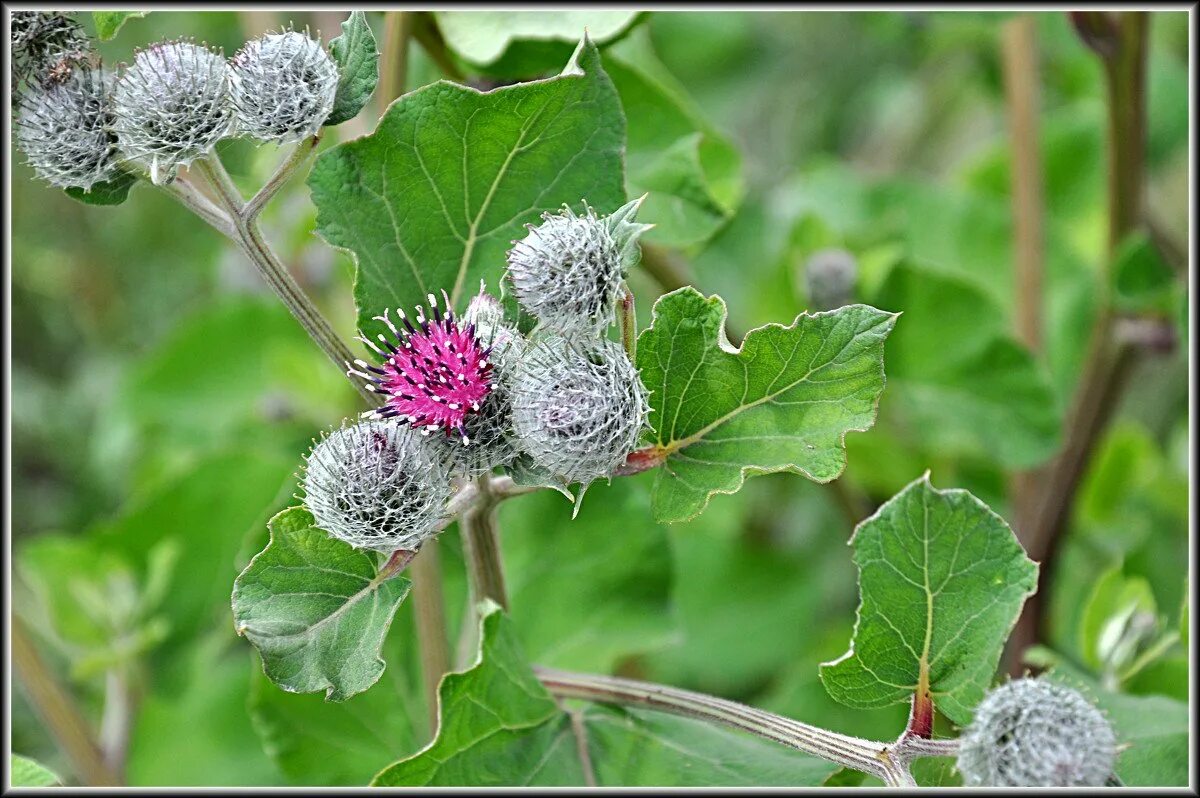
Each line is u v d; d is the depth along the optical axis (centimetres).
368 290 69
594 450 65
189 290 142
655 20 129
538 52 77
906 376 87
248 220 67
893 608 67
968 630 67
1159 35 116
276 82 67
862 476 95
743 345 67
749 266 106
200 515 94
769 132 138
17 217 136
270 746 77
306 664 66
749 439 67
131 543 93
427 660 74
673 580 78
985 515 66
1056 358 99
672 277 79
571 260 66
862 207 102
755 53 135
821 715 85
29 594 99
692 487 67
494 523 69
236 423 110
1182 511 98
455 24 77
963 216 100
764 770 70
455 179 69
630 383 66
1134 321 85
